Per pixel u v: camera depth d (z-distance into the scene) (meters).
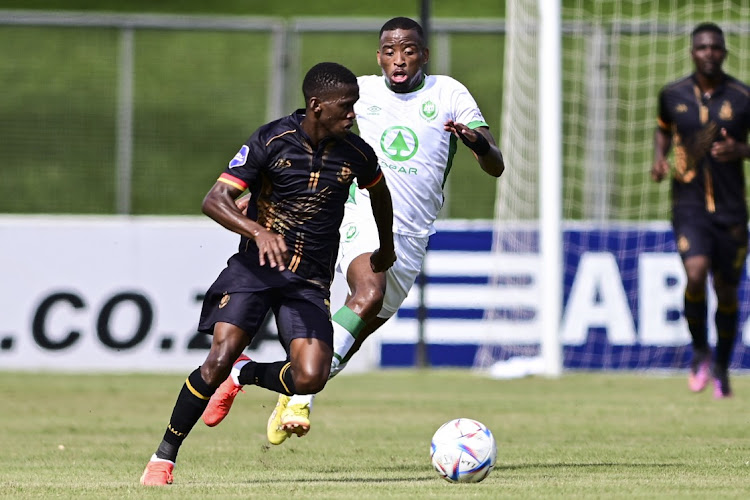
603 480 18.08
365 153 17.38
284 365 18.44
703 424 28.69
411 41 21.19
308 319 17.09
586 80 47.88
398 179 21.55
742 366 46.53
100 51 70.00
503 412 32.03
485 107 67.31
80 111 66.31
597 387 40.38
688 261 35.09
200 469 20.22
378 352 47.84
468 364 47.66
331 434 26.86
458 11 91.56
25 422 29.81
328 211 17.34
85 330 46.44
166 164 65.31
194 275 46.75
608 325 46.91
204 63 70.88
